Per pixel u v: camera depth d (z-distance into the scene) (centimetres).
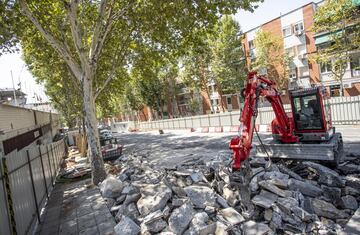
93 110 1137
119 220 673
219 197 711
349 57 2459
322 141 929
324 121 914
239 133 687
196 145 2031
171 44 1566
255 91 742
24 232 616
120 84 2369
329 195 728
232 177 681
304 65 3284
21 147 1588
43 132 2470
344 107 1881
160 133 3781
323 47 3039
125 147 2639
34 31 1492
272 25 3597
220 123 3011
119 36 1585
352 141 1336
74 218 727
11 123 1445
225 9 1208
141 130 5316
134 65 1847
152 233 581
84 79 1109
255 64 3459
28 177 726
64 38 1183
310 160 889
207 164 1001
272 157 956
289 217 645
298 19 3309
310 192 738
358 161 945
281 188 730
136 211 680
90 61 1130
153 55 1714
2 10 1052
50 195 1022
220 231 557
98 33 1132
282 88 3406
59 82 2420
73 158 2095
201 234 557
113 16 1178
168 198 685
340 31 2370
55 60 1892
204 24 1340
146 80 2003
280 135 980
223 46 3497
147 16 1346
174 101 5512
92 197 898
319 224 616
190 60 3831
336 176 765
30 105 3838
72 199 921
